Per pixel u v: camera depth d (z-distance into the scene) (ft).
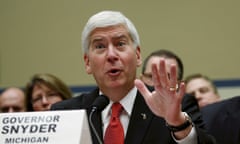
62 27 24.79
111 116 8.67
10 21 25.38
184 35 23.48
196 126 7.81
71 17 24.75
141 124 8.52
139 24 23.86
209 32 23.27
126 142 8.34
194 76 18.89
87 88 23.97
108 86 8.62
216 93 18.52
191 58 23.32
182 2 23.63
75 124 6.75
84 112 6.84
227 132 11.46
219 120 11.66
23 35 25.18
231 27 23.09
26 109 16.03
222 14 23.21
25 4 25.34
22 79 24.99
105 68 8.57
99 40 8.63
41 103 15.70
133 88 8.92
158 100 7.42
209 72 23.09
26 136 6.89
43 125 6.89
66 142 6.65
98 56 8.64
